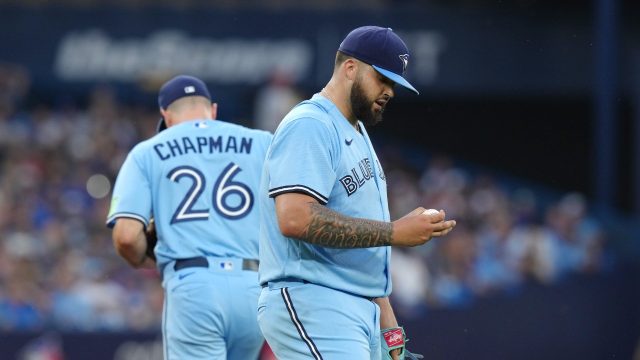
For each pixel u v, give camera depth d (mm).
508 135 80125
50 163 63656
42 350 42875
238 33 71688
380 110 17203
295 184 16250
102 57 71938
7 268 50031
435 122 80188
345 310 16828
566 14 70938
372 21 70938
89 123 67312
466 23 71188
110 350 42844
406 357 19703
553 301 49344
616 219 61125
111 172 64375
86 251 54250
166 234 21797
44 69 71688
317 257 16828
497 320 48250
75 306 48312
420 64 71188
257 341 21969
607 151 60281
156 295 48656
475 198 64875
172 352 21734
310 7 71500
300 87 71750
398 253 51156
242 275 21609
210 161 22172
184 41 71812
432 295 50094
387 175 71438
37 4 72312
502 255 55219
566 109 79438
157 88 71750
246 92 72500
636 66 68812
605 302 49406
